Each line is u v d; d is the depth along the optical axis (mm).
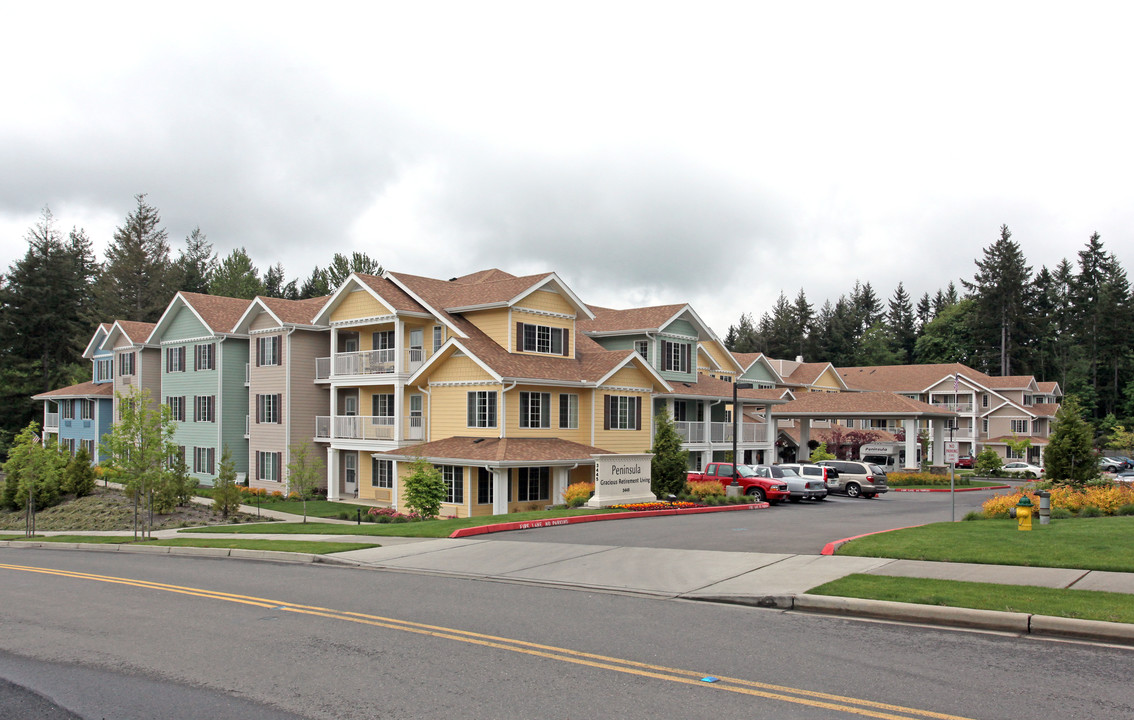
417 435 36094
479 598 12273
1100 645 8938
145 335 50844
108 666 8945
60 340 76875
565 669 8281
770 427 49812
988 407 79562
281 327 41469
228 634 10258
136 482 25609
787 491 33812
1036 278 104250
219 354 44688
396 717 6996
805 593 11414
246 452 45344
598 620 10547
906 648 8922
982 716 6738
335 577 14859
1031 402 82688
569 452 32781
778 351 115312
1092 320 97125
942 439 55500
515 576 14195
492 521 22250
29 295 75438
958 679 7750
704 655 8734
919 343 109312
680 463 30172
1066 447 28641
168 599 13008
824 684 7648
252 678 8289
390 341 38406
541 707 7129
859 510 30016
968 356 104062
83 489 42125
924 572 12648
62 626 11109
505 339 34406
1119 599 10414
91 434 56188
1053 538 15750
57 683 8352
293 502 38031
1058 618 9477
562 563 15266
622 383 37438
